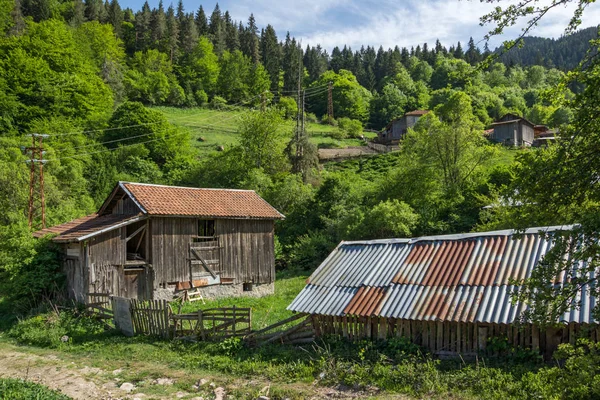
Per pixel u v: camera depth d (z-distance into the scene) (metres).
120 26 118.88
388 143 77.56
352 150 69.81
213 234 25.62
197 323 15.70
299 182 45.56
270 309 20.30
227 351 14.20
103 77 85.25
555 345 10.73
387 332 12.85
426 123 41.94
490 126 68.94
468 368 10.72
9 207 36.31
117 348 15.74
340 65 145.50
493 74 126.56
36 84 61.09
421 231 32.25
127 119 62.69
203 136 74.94
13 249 22.95
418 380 10.66
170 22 118.62
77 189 47.00
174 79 102.94
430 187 37.84
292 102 106.31
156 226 23.27
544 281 6.27
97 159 56.31
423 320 11.87
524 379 9.74
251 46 131.00
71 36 81.81
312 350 13.40
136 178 54.19
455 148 38.41
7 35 80.56
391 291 13.30
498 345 11.30
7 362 14.68
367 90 127.56
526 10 5.89
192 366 13.44
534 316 6.24
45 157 45.03
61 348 16.41
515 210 6.78
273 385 11.42
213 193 27.06
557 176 5.89
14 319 21.03
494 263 12.90
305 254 34.94
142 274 22.95
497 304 11.43
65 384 12.20
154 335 16.69
